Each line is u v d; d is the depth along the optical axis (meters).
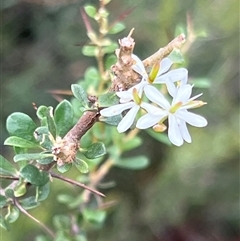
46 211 0.29
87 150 0.10
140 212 0.36
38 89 0.35
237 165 0.35
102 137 0.15
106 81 0.14
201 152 0.35
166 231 0.37
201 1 0.33
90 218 0.15
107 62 0.14
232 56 0.34
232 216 0.37
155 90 0.09
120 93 0.09
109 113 0.09
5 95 0.35
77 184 0.10
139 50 0.34
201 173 0.35
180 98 0.09
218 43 0.34
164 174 0.36
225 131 0.35
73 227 0.15
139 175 0.36
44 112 0.10
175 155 0.35
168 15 0.32
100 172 0.16
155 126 0.09
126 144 0.16
